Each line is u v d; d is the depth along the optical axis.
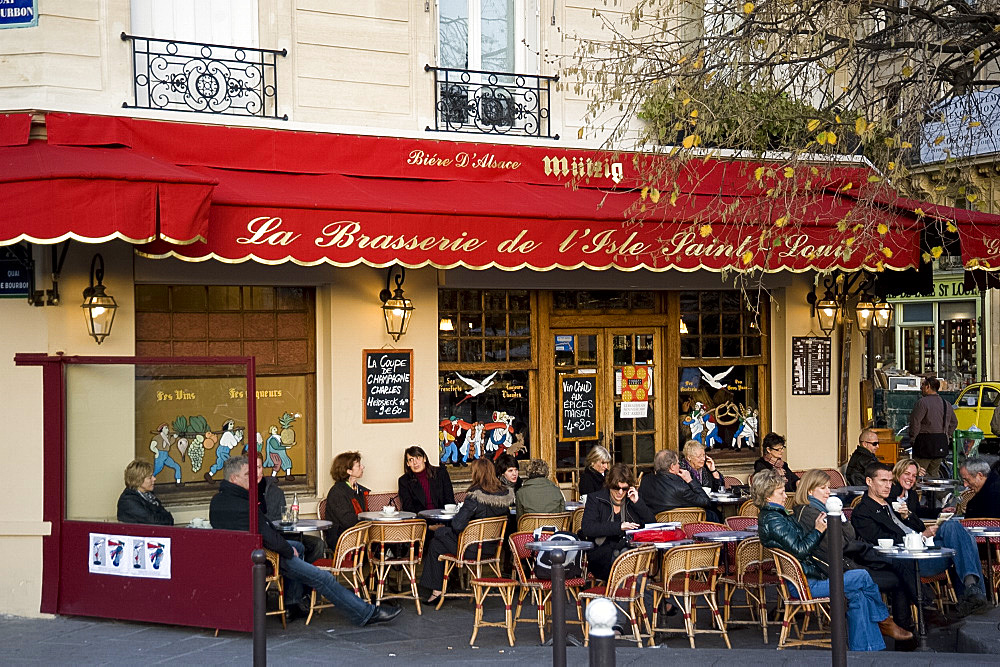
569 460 13.47
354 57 11.77
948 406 17.31
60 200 8.71
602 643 5.31
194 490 9.69
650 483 11.25
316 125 11.29
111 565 9.91
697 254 11.12
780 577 9.34
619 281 13.41
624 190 12.61
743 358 14.45
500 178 12.12
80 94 10.47
